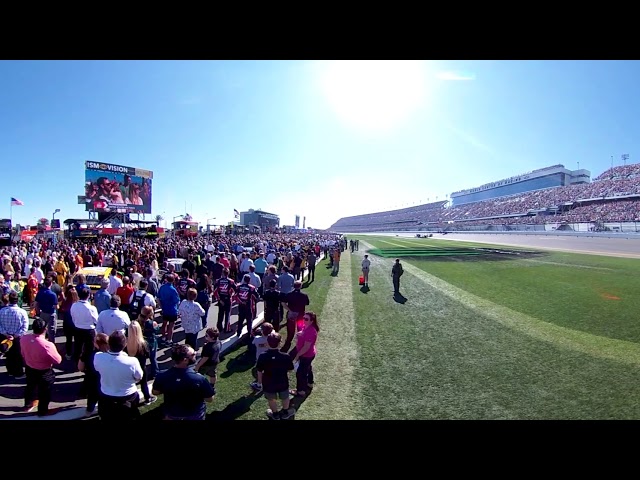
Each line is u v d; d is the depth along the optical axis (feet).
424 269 81.15
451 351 28.25
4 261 49.24
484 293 51.62
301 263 68.08
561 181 350.84
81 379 23.40
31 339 18.24
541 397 20.59
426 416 18.63
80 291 28.86
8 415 18.45
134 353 19.74
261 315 39.86
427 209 556.51
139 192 172.55
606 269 73.20
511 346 29.22
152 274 40.75
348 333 33.09
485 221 354.54
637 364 25.20
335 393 21.26
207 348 20.76
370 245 189.67
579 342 29.84
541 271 72.18
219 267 46.85
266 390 18.03
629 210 205.16
